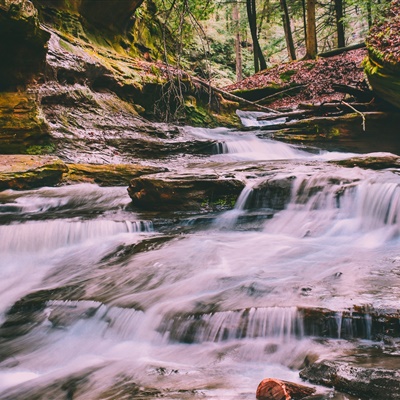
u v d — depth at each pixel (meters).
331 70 25.62
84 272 7.64
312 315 4.92
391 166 10.46
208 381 4.27
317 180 9.12
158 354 5.14
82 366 5.07
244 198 9.61
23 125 12.68
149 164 13.41
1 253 8.45
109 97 16.44
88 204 10.82
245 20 33.34
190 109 19.23
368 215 8.27
